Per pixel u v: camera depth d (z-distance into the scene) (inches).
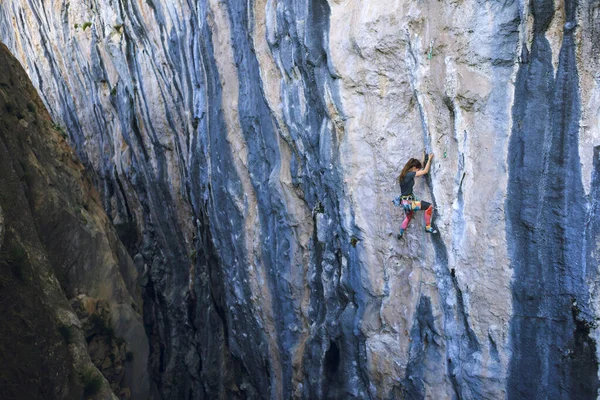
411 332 379.6
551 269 303.3
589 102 283.1
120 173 730.8
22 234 386.3
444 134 339.9
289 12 404.8
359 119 380.2
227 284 551.8
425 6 333.1
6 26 986.7
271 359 516.1
